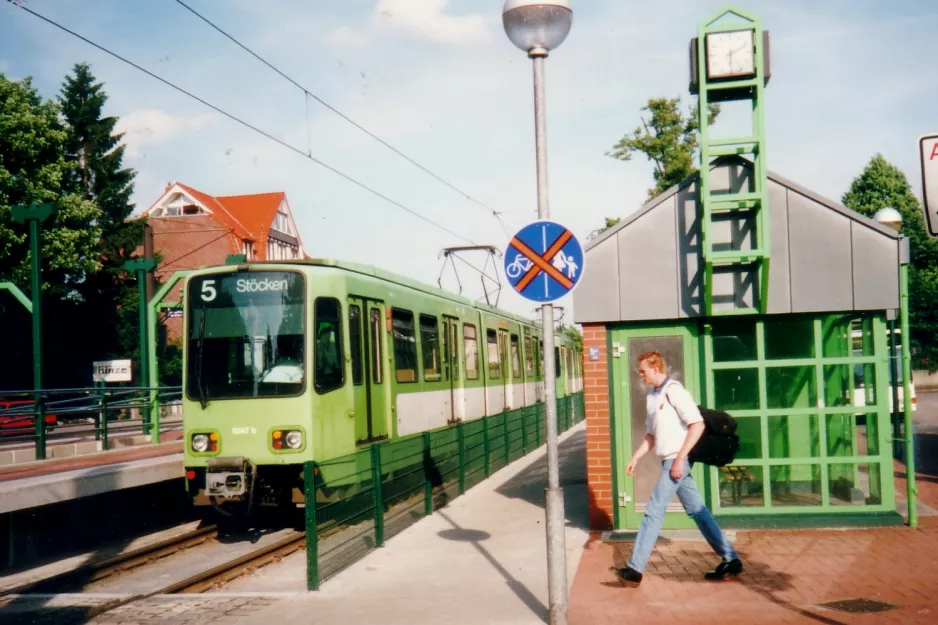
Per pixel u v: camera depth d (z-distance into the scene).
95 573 10.33
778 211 10.02
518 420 20.70
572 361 34.31
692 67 10.00
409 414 15.01
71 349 44.44
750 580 8.05
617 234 10.28
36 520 12.12
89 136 51.31
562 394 30.50
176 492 15.11
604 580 8.30
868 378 10.23
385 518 10.94
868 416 10.20
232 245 60.12
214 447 12.09
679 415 8.00
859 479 10.19
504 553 9.82
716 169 10.13
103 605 8.31
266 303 12.23
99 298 45.56
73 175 44.31
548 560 6.94
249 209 69.94
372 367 13.67
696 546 9.55
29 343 41.91
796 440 10.23
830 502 10.20
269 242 69.19
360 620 7.36
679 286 10.14
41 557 12.15
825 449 10.20
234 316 12.29
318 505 8.81
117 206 49.94
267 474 12.13
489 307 22.19
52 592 9.55
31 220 18.45
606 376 10.38
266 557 10.91
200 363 12.28
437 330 17.03
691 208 10.14
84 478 12.05
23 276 37.03
